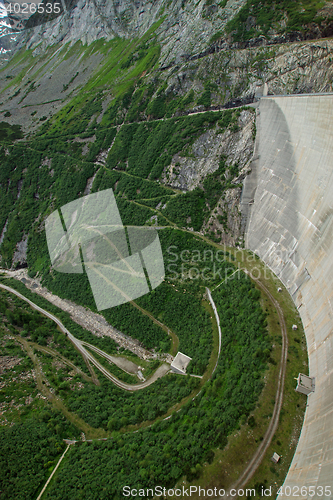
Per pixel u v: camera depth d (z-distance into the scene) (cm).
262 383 7025
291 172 9838
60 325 11600
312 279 8038
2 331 10288
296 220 9156
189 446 6581
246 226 11462
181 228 12425
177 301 10712
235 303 9312
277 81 12281
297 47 11881
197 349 9306
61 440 7475
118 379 9469
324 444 5497
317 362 6944
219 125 13150
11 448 7050
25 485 6538
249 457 6141
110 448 7244
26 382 8612
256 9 13538
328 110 8544
